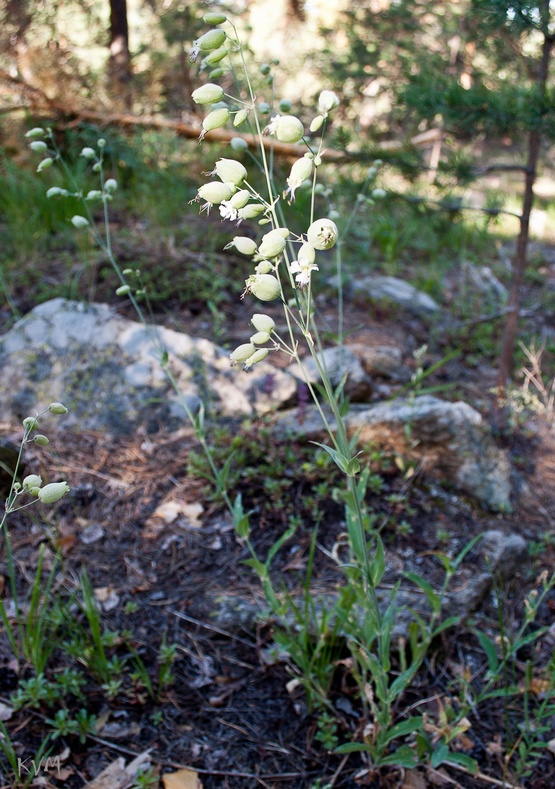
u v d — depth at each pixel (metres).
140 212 5.23
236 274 4.59
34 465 3.16
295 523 2.97
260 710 2.40
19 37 5.88
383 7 7.48
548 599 2.99
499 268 6.19
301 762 2.27
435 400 3.45
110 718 2.32
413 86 3.77
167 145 5.59
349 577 2.27
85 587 2.40
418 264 5.77
